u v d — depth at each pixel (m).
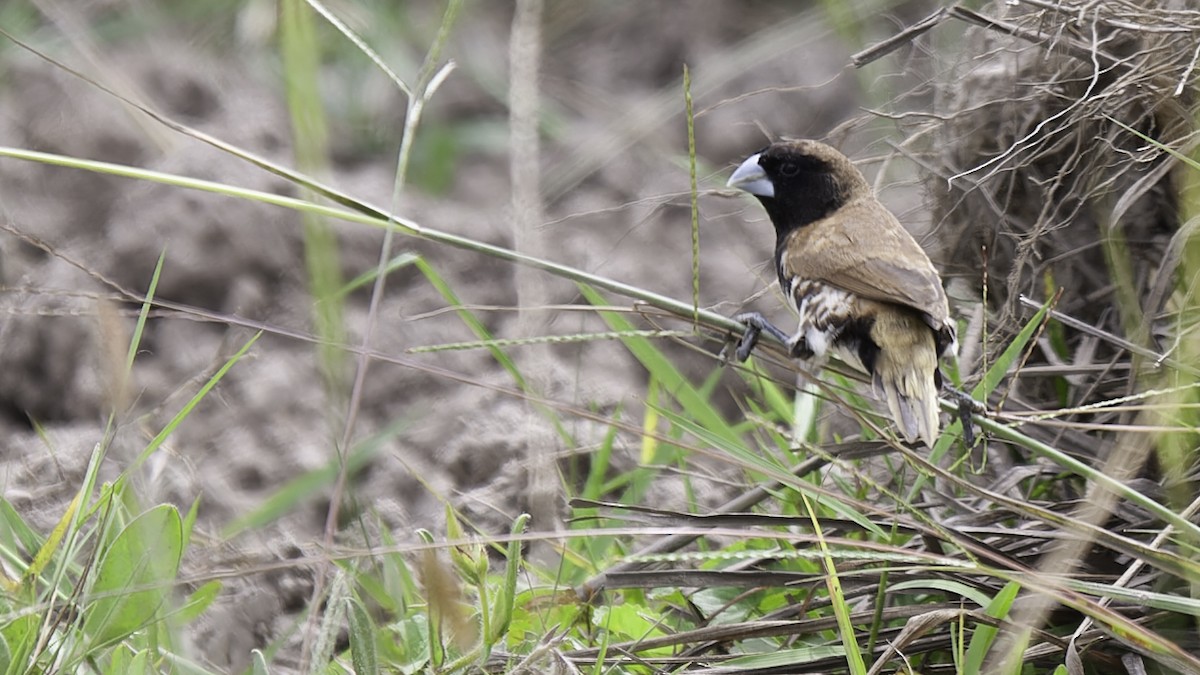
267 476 12.30
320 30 18.73
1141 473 9.35
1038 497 9.78
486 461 12.14
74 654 7.70
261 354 13.49
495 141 18.11
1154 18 9.47
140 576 7.66
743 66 17.38
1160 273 8.95
